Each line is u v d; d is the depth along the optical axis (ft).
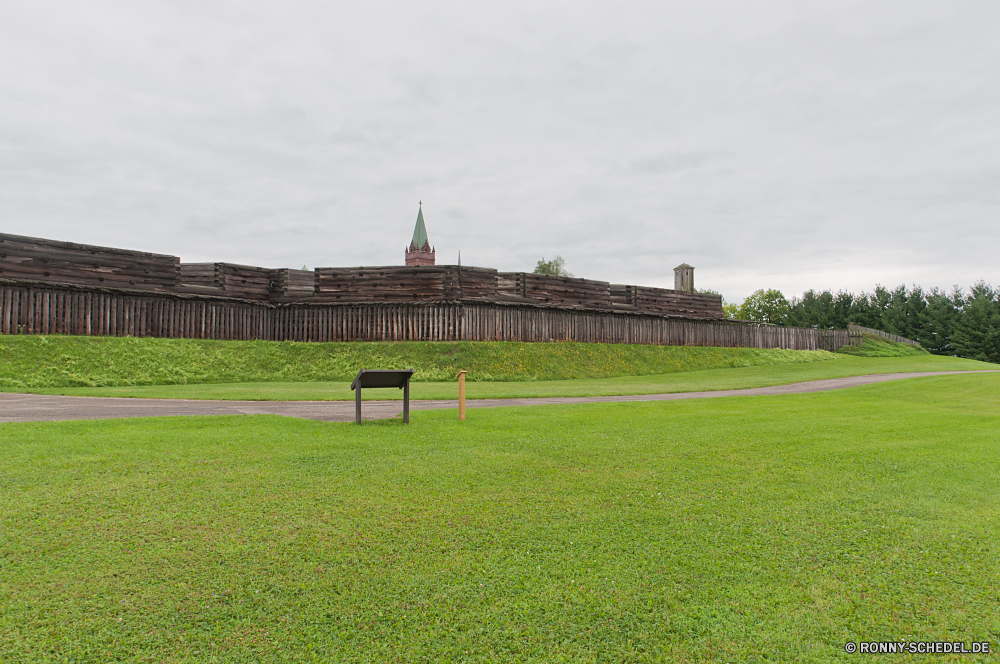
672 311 179.93
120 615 13.02
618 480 24.16
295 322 123.34
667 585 14.56
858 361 169.89
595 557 16.19
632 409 50.65
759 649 11.85
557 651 11.81
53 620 12.75
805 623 12.81
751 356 159.22
